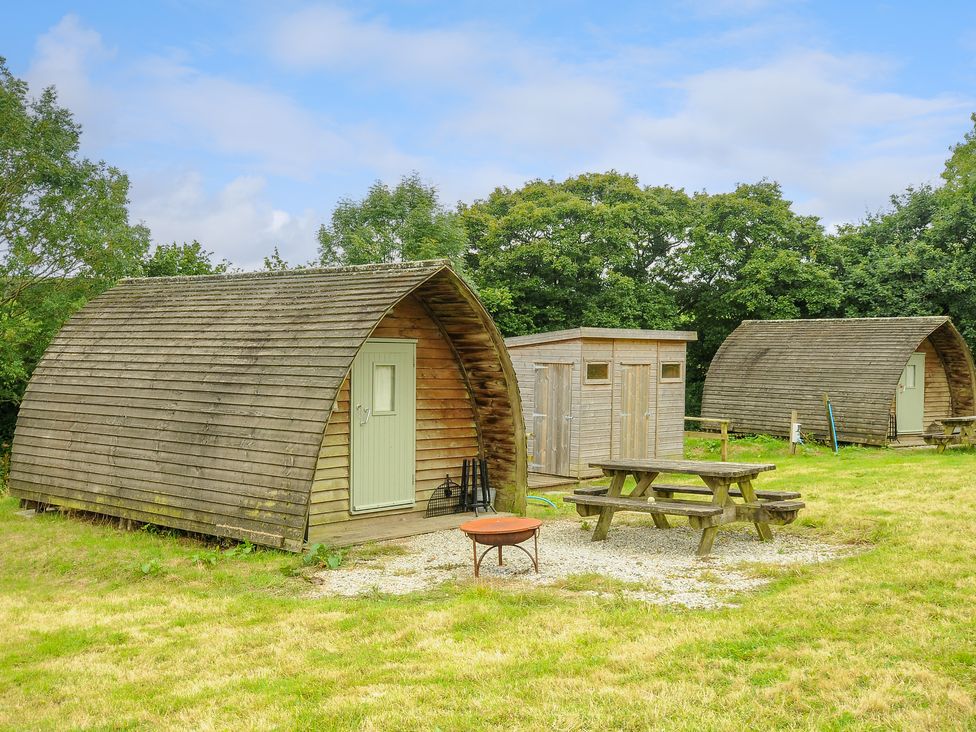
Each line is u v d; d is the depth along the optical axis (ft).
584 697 20.11
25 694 21.94
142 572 34.45
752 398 89.30
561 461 62.08
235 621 27.50
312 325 40.50
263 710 20.20
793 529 39.60
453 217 116.57
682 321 117.70
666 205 127.95
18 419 50.37
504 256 114.42
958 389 88.69
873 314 113.39
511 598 28.81
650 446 66.18
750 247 120.06
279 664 23.31
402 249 113.09
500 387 45.73
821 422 82.12
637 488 38.45
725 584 30.22
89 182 91.56
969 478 52.70
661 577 31.30
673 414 68.23
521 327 111.86
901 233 128.36
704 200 131.23
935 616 25.03
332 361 37.68
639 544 37.68
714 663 21.90
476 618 26.50
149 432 42.78
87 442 45.75
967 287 103.71
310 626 26.50
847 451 76.64
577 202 113.29
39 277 89.20
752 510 36.96
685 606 27.50
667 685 20.62
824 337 88.12
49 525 45.27
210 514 38.86
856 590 27.96
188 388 42.55
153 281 54.75
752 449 78.69
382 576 32.63
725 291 120.57
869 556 32.99
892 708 19.01
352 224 115.75
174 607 29.48
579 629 25.13
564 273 112.27
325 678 22.02
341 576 32.86
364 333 37.76
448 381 46.26
